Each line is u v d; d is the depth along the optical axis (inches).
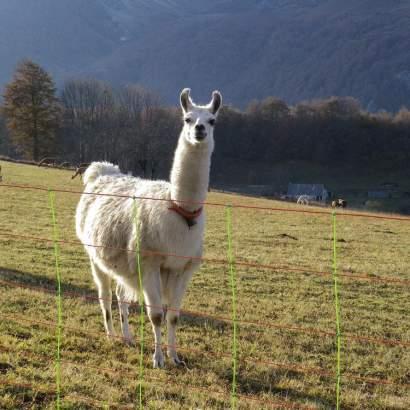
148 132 2731.3
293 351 294.5
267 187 2974.9
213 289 428.5
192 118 265.3
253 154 3459.6
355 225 988.6
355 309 401.4
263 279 477.7
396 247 759.7
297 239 757.9
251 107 3806.6
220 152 3432.6
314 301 417.4
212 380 241.9
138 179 309.4
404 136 3555.6
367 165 3378.4
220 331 317.1
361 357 295.4
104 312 293.7
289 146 3491.6
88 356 257.8
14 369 232.4
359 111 3890.3
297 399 231.6
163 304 271.4
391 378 272.5
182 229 253.8
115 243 274.5
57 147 2501.2
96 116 2866.6
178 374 247.0
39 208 849.5
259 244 690.8
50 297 351.9
